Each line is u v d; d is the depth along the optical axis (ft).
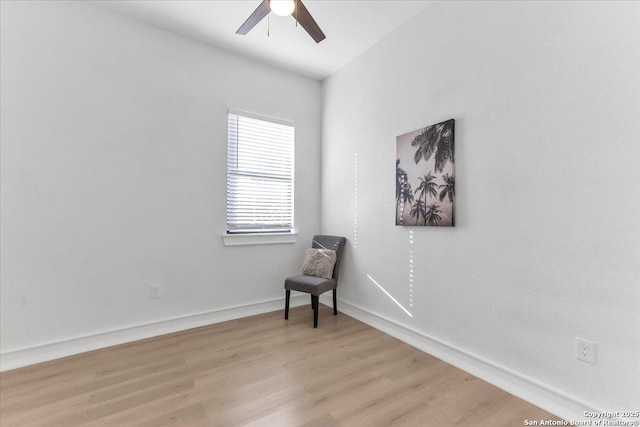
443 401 5.75
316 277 10.21
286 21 8.59
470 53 6.89
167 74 9.10
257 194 10.92
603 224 4.91
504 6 6.24
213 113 9.92
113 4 8.01
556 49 5.46
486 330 6.57
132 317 8.54
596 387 4.98
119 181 8.35
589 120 5.06
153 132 8.87
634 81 4.59
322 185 12.34
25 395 5.86
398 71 8.83
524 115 5.92
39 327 7.31
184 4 7.99
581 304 5.16
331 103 11.80
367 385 6.26
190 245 9.50
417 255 8.23
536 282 5.74
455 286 7.23
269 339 8.57
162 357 7.45
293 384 6.27
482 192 6.65
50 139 7.46
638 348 4.55
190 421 5.12
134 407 5.50
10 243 7.03
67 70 7.68
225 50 10.14
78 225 7.80
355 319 10.30
